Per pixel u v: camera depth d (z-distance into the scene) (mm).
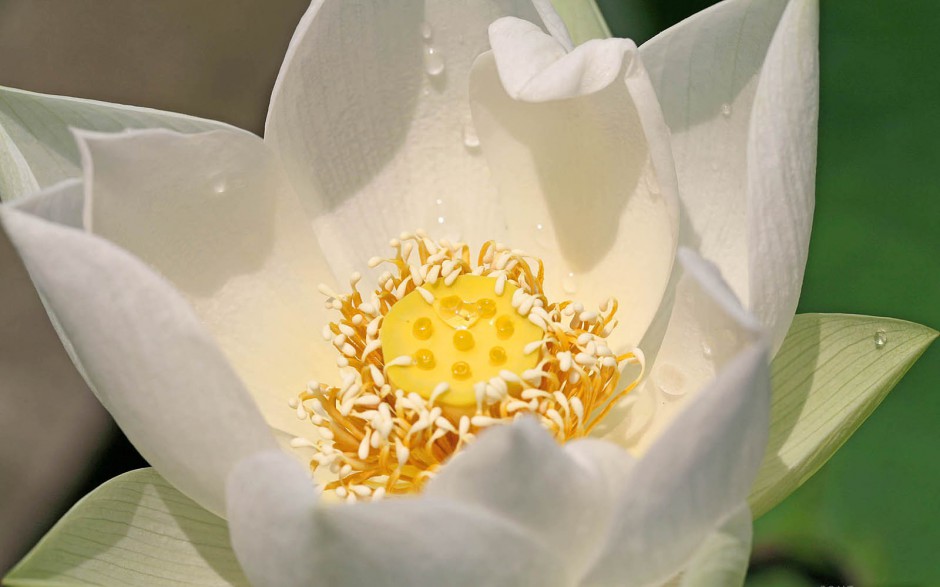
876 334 477
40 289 450
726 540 434
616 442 474
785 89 450
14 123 472
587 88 459
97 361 441
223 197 478
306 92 485
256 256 487
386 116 499
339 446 475
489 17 491
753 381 419
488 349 476
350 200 500
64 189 446
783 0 461
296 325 490
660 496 423
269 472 422
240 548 432
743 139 472
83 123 473
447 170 504
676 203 463
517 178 497
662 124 458
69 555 454
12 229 435
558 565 430
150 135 457
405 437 471
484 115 492
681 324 460
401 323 480
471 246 504
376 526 416
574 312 481
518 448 416
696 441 420
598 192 489
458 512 417
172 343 436
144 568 462
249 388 483
